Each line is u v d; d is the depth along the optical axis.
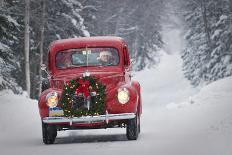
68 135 28.06
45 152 19.78
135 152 18.33
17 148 21.70
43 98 23.91
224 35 99.62
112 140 24.28
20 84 73.69
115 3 183.12
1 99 38.38
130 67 26.78
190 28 130.62
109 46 26.47
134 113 23.45
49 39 78.50
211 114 33.19
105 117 23.47
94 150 19.59
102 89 23.86
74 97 23.75
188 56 134.25
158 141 21.94
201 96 47.91
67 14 79.38
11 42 55.91
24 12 71.88
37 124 33.41
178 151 17.22
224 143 17.45
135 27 178.00
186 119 33.72
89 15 94.56
